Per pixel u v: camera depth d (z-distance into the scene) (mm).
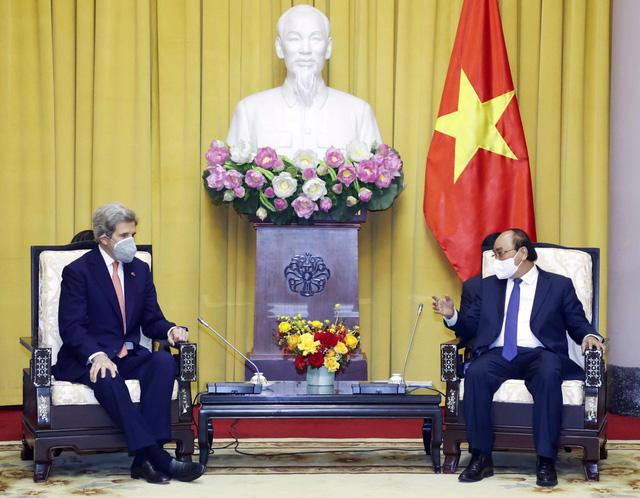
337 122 6367
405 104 6977
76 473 4797
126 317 4957
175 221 6902
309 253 6133
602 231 6934
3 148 6777
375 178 5898
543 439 4574
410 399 4793
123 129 6875
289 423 6117
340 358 4984
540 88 7000
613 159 6945
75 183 6883
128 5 6879
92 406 4648
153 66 6965
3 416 6516
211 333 6938
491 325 5035
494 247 5031
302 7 6426
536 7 7016
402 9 6973
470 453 5109
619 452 5355
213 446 5438
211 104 6941
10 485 4523
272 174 5906
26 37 6809
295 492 4387
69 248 5121
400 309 6957
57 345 4980
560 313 5051
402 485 4535
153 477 4574
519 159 6641
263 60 6957
